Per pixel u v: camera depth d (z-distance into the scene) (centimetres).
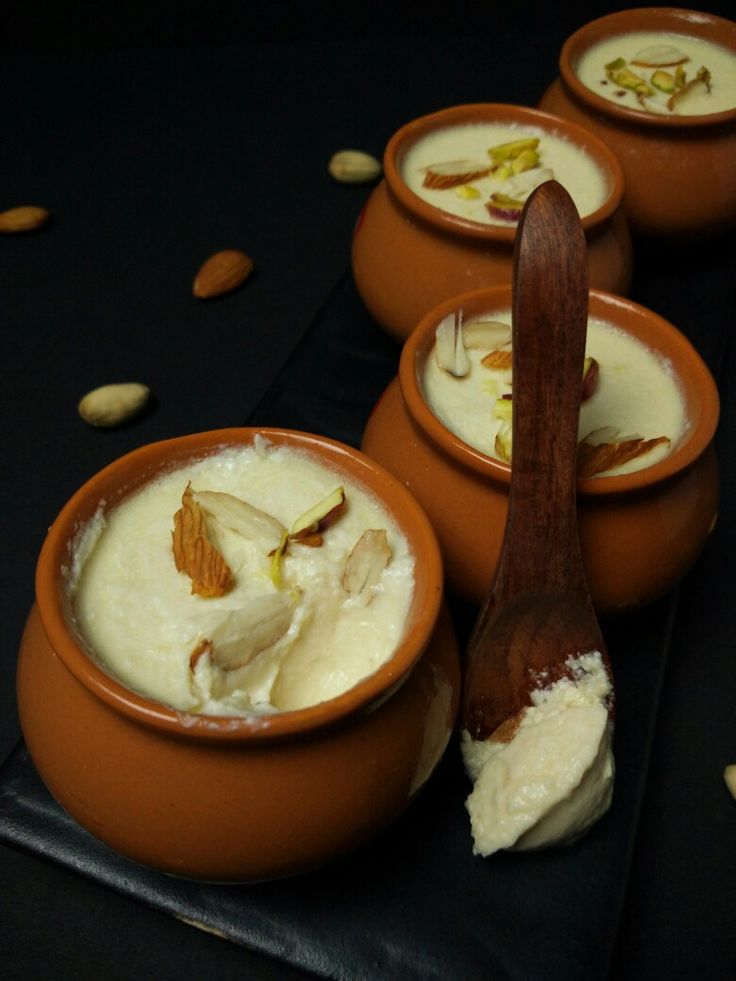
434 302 44
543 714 36
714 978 36
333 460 36
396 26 66
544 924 35
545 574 35
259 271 52
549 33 65
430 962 34
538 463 35
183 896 35
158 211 55
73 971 35
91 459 46
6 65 61
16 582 42
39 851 36
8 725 39
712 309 50
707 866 38
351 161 56
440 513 38
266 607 34
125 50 63
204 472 36
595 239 44
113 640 33
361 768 33
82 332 50
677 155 48
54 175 56
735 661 41
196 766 32
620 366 40
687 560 39
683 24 54
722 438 47
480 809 35
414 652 32
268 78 62
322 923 35
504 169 46
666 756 40
